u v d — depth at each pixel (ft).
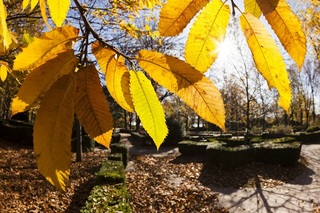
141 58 1.57
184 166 53.83
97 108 1.57
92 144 70.03
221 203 34.71
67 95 1.45
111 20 17.25
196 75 1.46
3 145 70.69
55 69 1.50
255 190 39.45
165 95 75.15
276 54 1.50
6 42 1.39
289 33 1.46
